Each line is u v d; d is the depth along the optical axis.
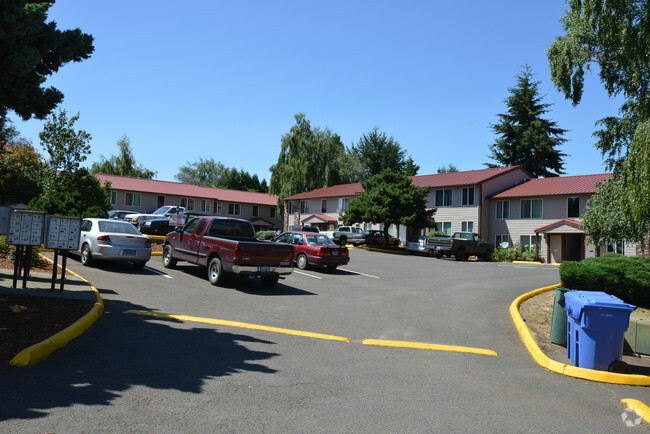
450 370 6.87
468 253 32.38
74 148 23.95
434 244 32.88
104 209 24.06
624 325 6.97
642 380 6.71
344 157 60.59
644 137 12.02
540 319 11.02
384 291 14.71
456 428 4.61
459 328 10.02
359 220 39.47
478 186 39.12
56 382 5.05
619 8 13.01
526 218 37.38
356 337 8.77
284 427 4.34
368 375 6.28
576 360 7.32
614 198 16.02
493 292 14.91
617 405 5.78
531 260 34.44
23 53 7.39
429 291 14.98
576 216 34.72
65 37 8.59
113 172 67.19
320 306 11.64
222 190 61.66
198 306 10.43
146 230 27.89
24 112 8.32
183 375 5.63
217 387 5.30
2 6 7.17
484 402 5.50
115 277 13.32
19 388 4.79
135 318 8.50
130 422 4.18
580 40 14.31
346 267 21.66
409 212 37.16
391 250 37.19
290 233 21.16
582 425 4.99
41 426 3.95
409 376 6.38
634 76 13.49
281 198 57.56
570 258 35.75
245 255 12.92
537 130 55.88
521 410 5.32
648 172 11.71
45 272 12.59
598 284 11.98
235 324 8.84
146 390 5.03
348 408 4.96
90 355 6.14
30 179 23.48
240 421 4.39
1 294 8.72
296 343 7.83
